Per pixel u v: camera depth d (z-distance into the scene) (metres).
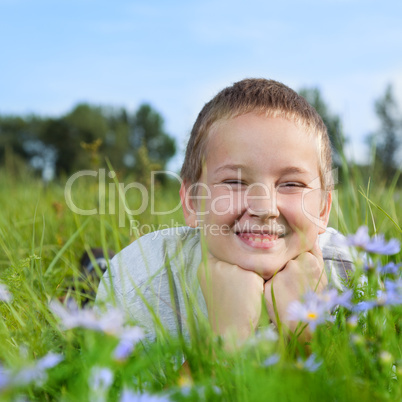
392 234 2.57
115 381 1.21
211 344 1.33
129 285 1.99
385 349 1.28
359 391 1.13
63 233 3.35
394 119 37.84
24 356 1.22
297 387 1.10
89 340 1.08
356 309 1.36
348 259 2.09
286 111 1.98
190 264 2.02
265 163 1.89
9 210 3.83
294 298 1.77
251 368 1.15
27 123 53.56
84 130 51.31
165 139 53.28
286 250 1.92
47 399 1.24
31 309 1.68
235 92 2.06
